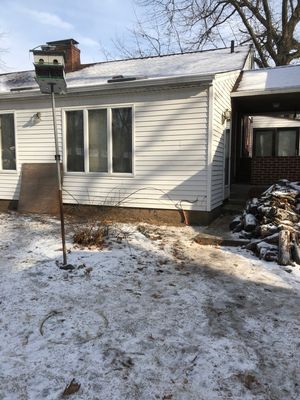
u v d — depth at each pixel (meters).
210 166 7.25
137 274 4.55
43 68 4.38
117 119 7.97
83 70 11.22
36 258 4.99
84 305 3.66
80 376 2.59
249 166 11.44
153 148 7.68
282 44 20.03
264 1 19.92
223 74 7.44
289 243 5.29
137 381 2.55
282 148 13.67
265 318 3.51
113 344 2.99
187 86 7.14
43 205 8.62
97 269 4.62
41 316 3.42
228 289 4.19
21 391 2.43
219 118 7.78
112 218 7.86
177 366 2.73
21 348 2.91
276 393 2.46
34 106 8.72
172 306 3.70
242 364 2.77
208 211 7.36
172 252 5.53
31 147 8.91
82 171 8.47
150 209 7.87
